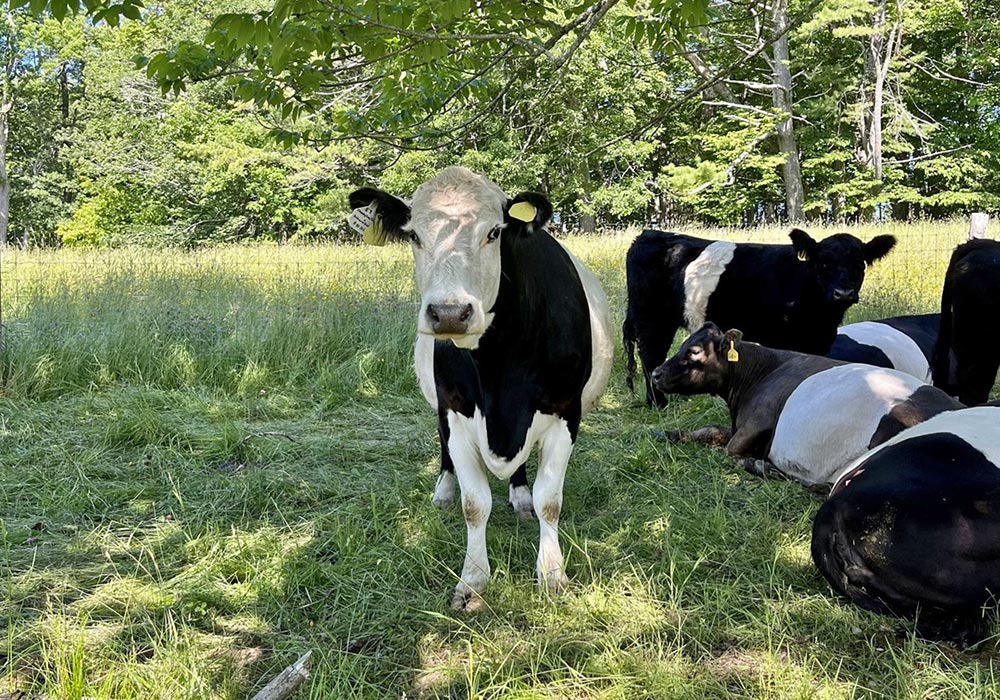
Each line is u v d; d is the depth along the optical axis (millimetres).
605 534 3531
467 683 2510
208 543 3475
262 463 4488
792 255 5609
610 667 2561
